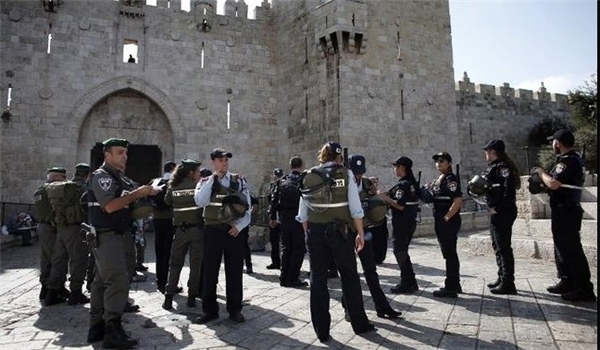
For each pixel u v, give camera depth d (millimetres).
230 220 6062
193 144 23844
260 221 17125
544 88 38156
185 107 23906
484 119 34406
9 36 20922
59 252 7477
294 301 7316
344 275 5434
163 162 23812
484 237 11883
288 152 24188
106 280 5238
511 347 4707
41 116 21172
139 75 23094
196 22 24562
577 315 5797
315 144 21969
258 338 5348
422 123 22328
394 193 7578
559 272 7090
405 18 22641
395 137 21453
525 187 11945
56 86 21562
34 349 5129
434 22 23531
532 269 9266
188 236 7047
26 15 21344
